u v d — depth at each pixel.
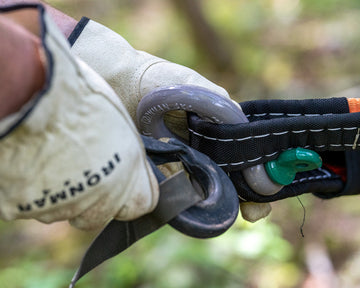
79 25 1.67
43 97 0.97
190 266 4.98
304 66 8.64
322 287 4.91
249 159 1.54
